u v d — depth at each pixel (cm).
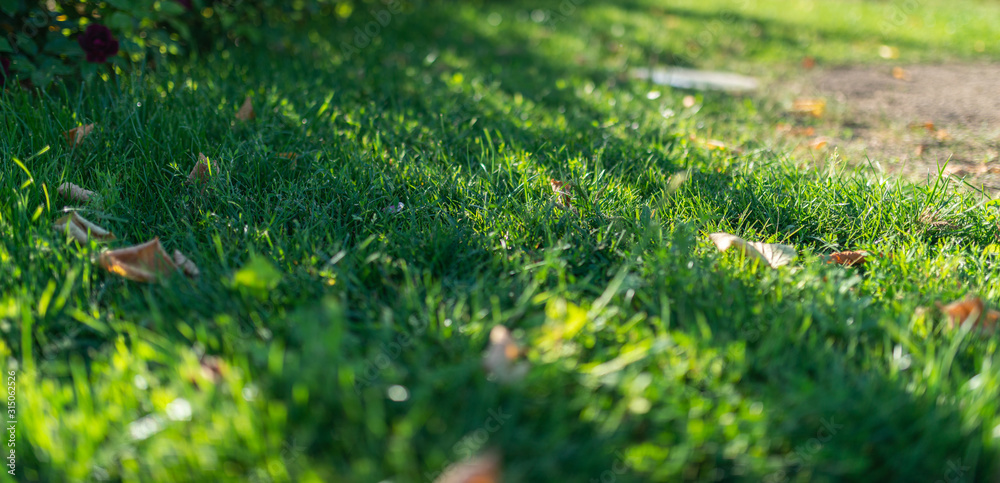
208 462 94
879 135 172
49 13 156
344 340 105
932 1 439
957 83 217
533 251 122
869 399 101
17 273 112
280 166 139
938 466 98
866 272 121
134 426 98
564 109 177
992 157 159
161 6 162
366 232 125
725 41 267
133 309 111
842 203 134
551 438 97
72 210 123
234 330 107
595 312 108
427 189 133
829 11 367
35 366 105
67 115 143
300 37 209
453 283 117
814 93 201
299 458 95
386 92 175
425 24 262
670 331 109
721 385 103
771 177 141
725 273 116
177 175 135
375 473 91
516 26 276
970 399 101
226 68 178
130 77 156
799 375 103
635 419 100
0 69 149
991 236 129
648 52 244
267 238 121
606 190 135
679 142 158
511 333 109
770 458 98
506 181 138
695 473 98
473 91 178
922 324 111
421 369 102
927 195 135
